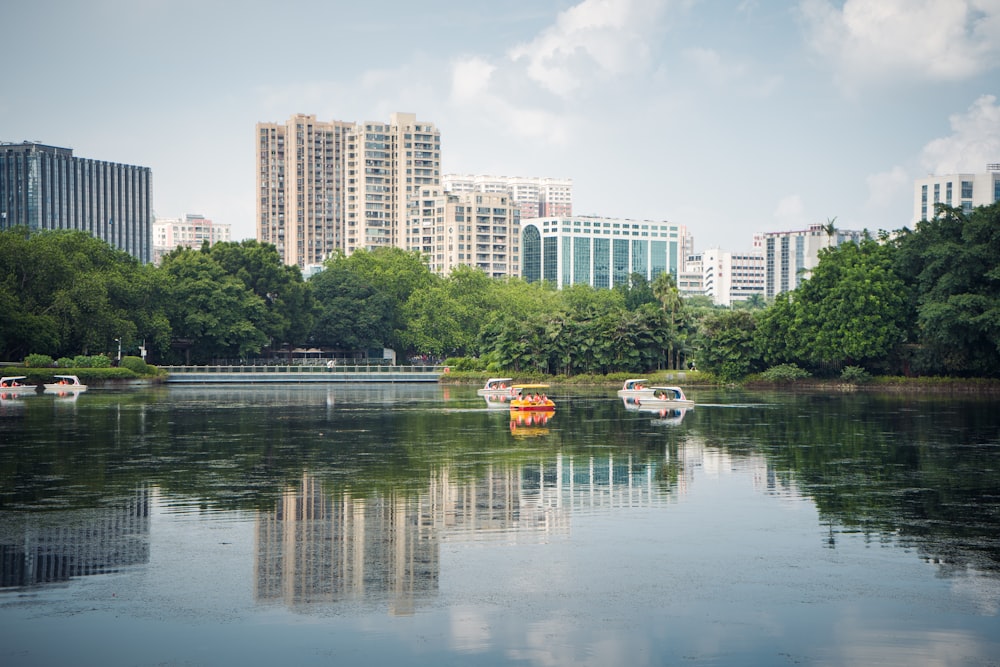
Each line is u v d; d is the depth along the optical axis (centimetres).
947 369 13750
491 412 9825
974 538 3684
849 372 14162
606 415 9312
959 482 4934
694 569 3275
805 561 3369
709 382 15088
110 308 15438
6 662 2484
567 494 4609
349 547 3562
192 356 18875
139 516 4069
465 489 4738
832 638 2650
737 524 3938
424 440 6938
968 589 3048
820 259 14912
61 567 3278
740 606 2905
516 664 2484
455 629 2717
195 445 6600
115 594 3000
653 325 16375
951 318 12381
